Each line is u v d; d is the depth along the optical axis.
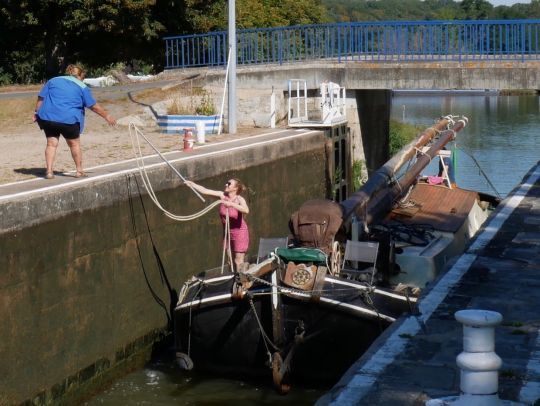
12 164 15.92
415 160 20.61
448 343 8.23
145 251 13.86
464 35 24.69
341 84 25.31
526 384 7.12
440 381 7.29
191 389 12.49
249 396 12.16
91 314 12.38
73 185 12.31
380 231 15.25
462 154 39.09
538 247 12.14
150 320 13.98
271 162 19.22
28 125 24.34
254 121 24.25
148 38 38.03
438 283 10.34
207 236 15.98
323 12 72.56
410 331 8.60
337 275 12.72
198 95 25.28
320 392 12.26
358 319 11.84
